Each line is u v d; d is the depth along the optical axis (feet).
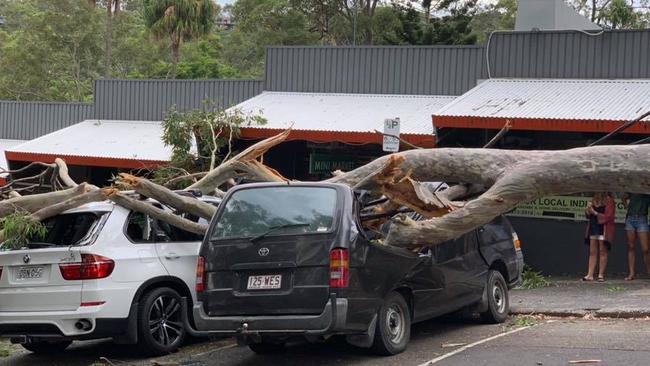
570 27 66.85
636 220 45.83
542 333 30.78
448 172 31.78
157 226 31.32
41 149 71.26
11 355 32.89
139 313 29.66
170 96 76.18
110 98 79.82
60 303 28.60
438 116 50.67
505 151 30.99
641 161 26.76
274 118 60.08
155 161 65.31
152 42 167.63
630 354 26.25
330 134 55.98
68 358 31.45
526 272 48.39
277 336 24.90
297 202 25.86
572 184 27.78
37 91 169.17
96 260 28.58
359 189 28.37
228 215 26.40
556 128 47.73
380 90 64.54
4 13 234.58
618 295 39.50
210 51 186.50
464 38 139.13
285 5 175.73
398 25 139.64
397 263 27.07
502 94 54.39
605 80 55.16
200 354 30.48
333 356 28.17
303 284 24.70
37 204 32.99
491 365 25.39
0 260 29.58
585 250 51.37
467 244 31.96
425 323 34.27
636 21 125.29
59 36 172.45
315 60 67.00
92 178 78.18
